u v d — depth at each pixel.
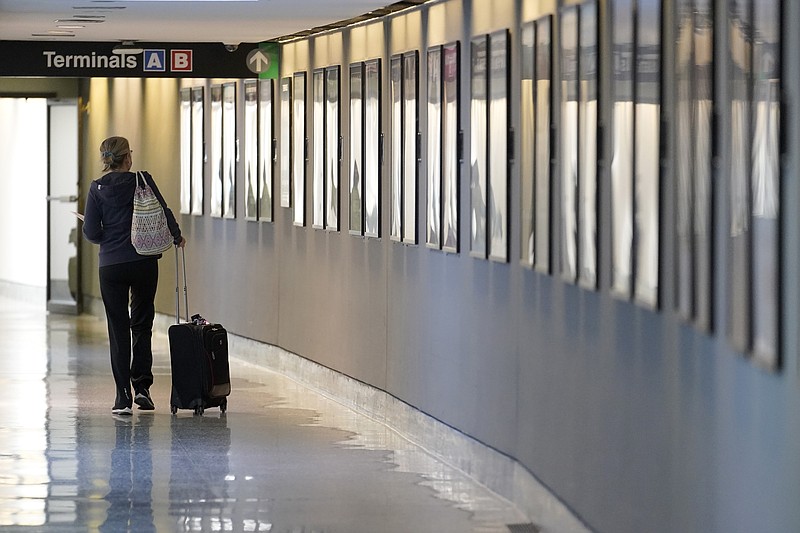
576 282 17.55
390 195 27.62
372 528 18.58
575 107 17.50
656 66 14.22
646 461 14.84
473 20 22.70
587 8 16.94
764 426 11.35
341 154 30.97
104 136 49.06
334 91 31.23
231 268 39.41
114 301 28.22
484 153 21.97
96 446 24.47
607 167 16.30
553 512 18.56
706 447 12.85
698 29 12.90
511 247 20.94
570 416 17.98
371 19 28.66
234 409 29.56
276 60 35.47
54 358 38.38
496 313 21.69
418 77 25.66
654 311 14.53
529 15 19.84
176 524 18.48
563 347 18.36
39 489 20.62
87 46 34.97
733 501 12.08
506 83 20.84
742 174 11.74
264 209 36.69
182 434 25.97
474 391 22.75
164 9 26.61
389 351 27.80
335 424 27.75
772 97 10.98
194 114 41.62
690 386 13.39
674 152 13.81
